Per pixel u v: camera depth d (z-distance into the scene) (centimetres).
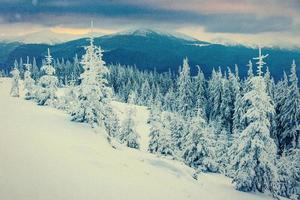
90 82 4081
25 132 3192
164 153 4969
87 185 2369
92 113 4041
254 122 3641
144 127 7762
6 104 5109
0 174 2156
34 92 6150
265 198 3525
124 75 12606
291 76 6575
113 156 3253
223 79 8600
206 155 4631
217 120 8381
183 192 2903
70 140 3309
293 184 4366
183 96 9131
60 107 5816
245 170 3634
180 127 5297
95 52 4156
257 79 3653
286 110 6538
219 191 3406
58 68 12750
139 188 2622
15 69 8125
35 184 2156
